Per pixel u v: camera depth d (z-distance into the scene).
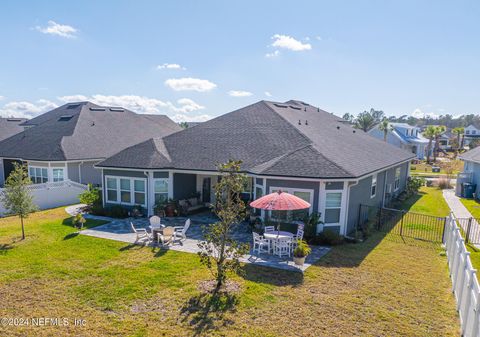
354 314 8.95
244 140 21.28
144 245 14.59
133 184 20.58
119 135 33.56
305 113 29.73
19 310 9.09
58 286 10.49
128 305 9.32
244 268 12.04
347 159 18.47
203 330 8.12
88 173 28.58
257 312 8.98
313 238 15.36
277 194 12.90
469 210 23.44
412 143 64.62
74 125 31.30
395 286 10.71
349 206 16.89
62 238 15.61
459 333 8.17
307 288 10.46
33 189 23.20
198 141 22.47
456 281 10.01
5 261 12.57
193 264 12.34
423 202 26.52
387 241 15.84
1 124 45.12
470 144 80.06
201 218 19.83
